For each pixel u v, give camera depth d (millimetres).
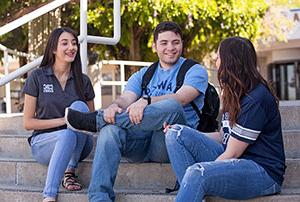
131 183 4449
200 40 11195
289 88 23656
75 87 4633
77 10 9844
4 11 9555
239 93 3742
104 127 4016
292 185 4355
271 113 3805
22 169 4719
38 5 9023
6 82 5465
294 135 4715
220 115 4820
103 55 11375
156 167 4402
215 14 10367
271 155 3828
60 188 4379
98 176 3928
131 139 4195
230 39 3857
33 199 4379
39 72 4594
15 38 11086
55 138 4348
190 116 4379
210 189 3621
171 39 4457
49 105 4543
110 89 12344
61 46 4539
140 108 3994
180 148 3830
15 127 5758
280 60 23250
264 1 11758
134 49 11109
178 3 9781
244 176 3676
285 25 14406
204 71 4426
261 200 3895
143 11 9672
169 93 4430
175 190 4203
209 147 3930
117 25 6117
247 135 3713
